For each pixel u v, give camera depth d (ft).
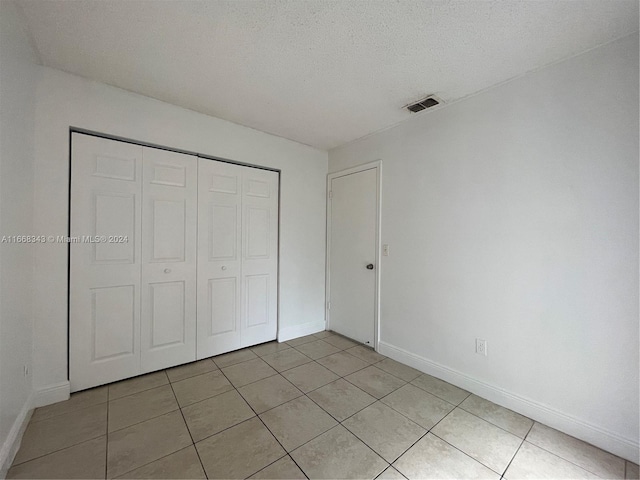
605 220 4.91
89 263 6.42
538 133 5.68
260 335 9.53
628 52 4.69
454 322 7.04
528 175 5.81
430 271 7.58
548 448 4.92
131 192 6.95
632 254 4.66
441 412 5.90
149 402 6.09
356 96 6.93
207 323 8.31
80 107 6.18
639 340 4.59
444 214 7.27
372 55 5.40
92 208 6.43
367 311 9.46
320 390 6.70
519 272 5.94
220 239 8.52
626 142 4.71
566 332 5.33
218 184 8.45
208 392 6.53
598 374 4.98
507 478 4.30
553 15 4.31
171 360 7.67
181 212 7.74
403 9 4.27
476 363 6.61
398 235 8.43
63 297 6.06
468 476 4.32
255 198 9.27
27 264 5.36
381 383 7.07
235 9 4.32
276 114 7.95
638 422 4.59
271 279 9.74
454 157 7.08
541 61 5.47
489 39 4.89
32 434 5.01
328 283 11.03
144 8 4.31
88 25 4.68
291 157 10.00
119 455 4.61
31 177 5.49
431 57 5.42
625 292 4.72
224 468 4.40
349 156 10.18
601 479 4.30
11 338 4.62
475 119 6.68
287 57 5.50
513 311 6.02
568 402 5.30
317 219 10.84
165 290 7.54
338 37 4.92
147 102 7.04
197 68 5.88
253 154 9.01
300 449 4.81
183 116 7.61
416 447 4.90
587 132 5.09
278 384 6.95
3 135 4.26
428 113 7.67
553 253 5.49
